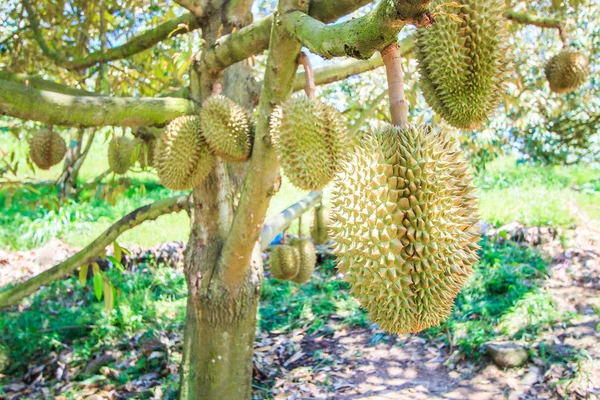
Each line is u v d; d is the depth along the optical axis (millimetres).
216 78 2305
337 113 1671
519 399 3328
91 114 2045
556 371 3488
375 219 1131
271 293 5352
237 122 2025
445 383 3652
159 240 6023
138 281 5207
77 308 4734
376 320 1207
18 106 1914
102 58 3023
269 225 3100
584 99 6539
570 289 4562
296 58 1698
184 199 2789
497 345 3764
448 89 1479
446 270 1165
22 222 6195
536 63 4918
